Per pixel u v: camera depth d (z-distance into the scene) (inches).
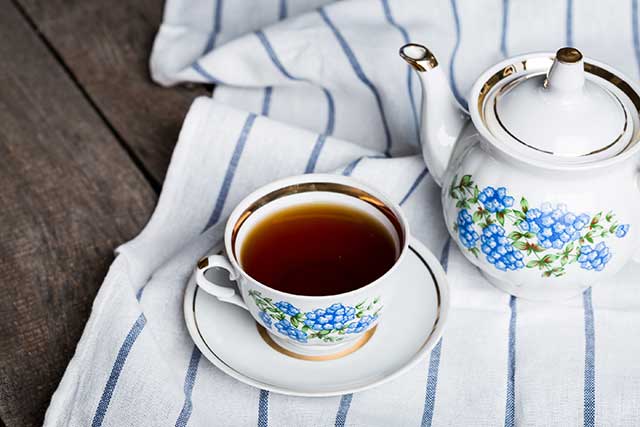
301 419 32.7
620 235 32.9
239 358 33.0
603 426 32.3
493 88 33.5
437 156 34.7
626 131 32.2
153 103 43.2
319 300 31.2
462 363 33.7
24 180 40.4
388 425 32.4
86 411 32.4
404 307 33.9
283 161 38.5
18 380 34.7
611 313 34.4
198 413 32.7
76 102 43.2
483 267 34.3
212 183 38.6
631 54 40.9
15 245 38.4
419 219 37.2
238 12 45.1
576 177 32.0
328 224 33.5
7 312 36.5
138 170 40.7
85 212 39.4
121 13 46.9
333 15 41.6
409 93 40.8
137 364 32.6
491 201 33.0
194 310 33.9
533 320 34.4
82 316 36.3
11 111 42.9
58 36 45.9
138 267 36.0
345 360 32.9
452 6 41.0
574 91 31.9
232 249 32.3
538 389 32.9
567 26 41.1
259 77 42.8
